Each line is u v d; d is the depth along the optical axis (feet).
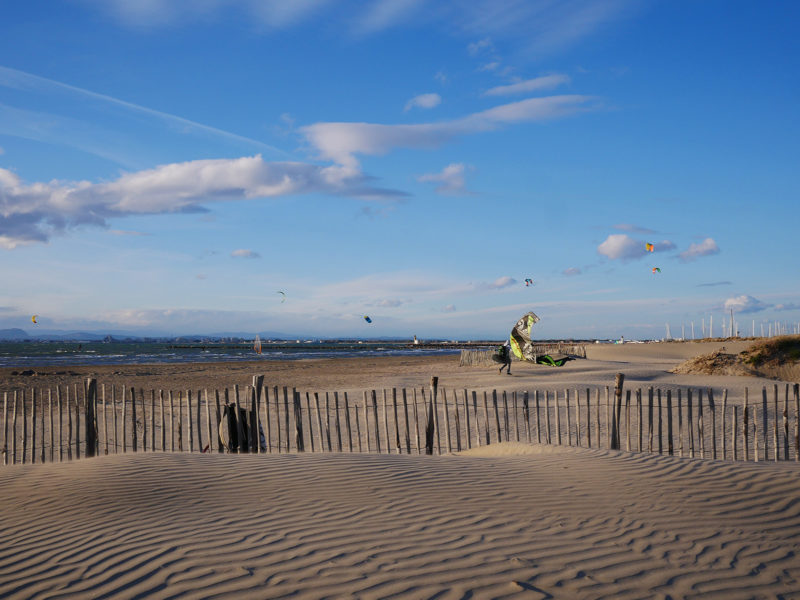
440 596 12.08
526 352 91.50
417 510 18.26
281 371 129.49
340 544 15.16
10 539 16.19
